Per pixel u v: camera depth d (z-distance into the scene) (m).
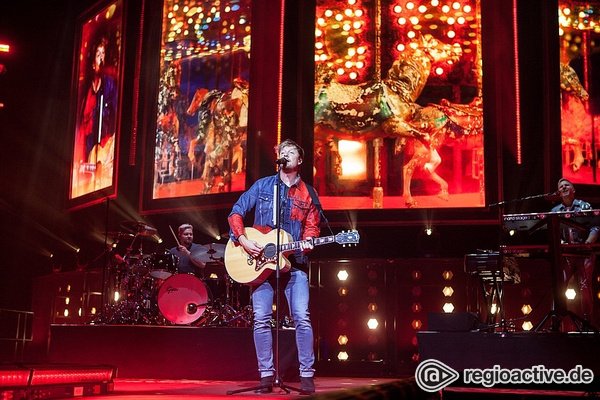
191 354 7.23
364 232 9.62
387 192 9.55
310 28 9.90
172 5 11.03
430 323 4.39
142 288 8.57
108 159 11.38
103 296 9.40
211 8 10.71
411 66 9.77
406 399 3.25
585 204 7.23
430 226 9.34
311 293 9.22
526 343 4.23
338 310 9.16
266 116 9.82
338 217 9.45
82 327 7.53
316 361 9.05
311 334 5.13
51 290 11.54
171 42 10.93
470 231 9.47
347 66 9.85
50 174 12.41
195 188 10.34
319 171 9.66
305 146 9.64
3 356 11.45
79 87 12.37
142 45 11.12
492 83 9.47
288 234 5.14
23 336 10.82
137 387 5.66
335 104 9.78
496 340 4.27
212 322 8.15
